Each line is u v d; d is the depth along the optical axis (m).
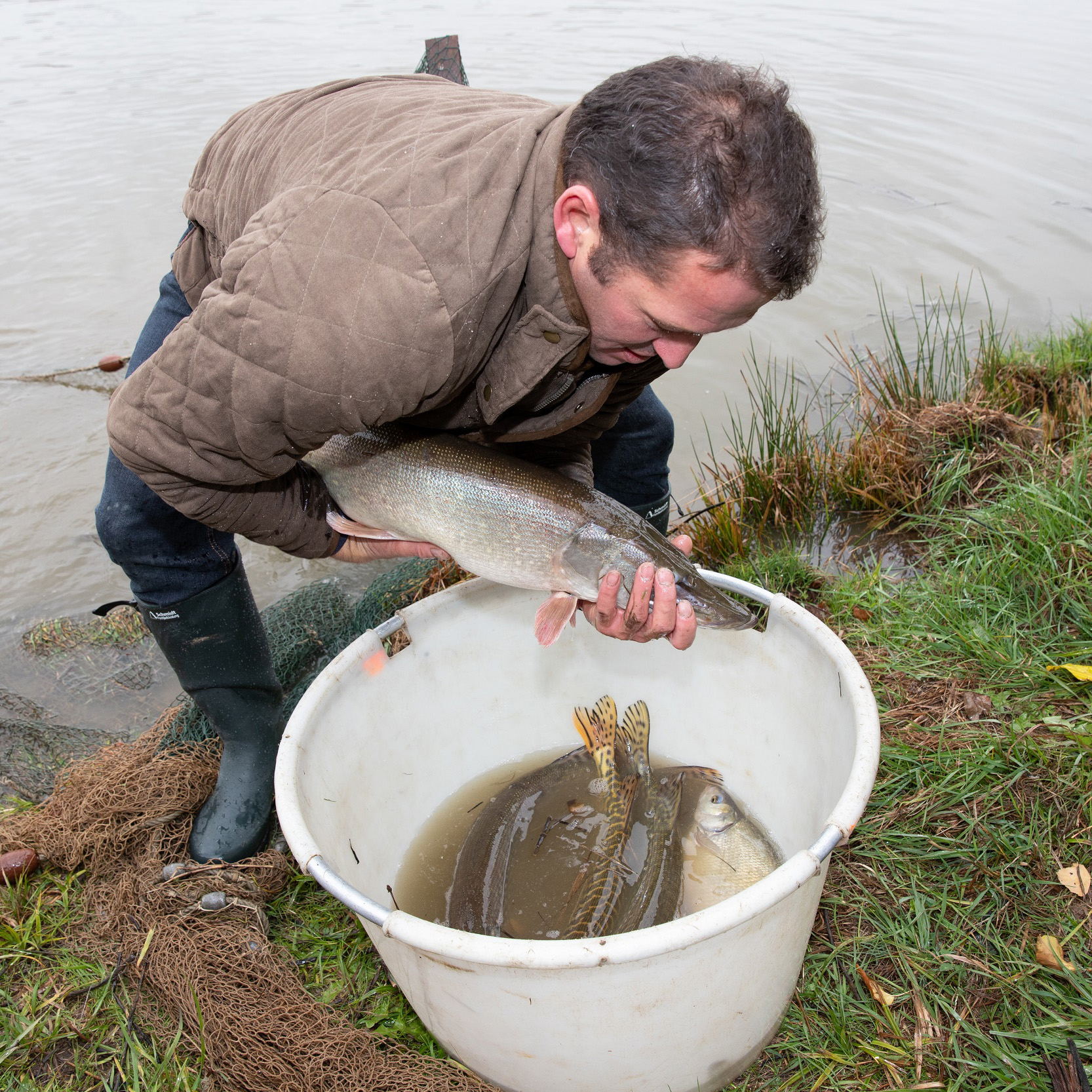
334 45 11.57
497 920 2.35
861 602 3.36
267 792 2.65
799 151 1.43
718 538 3.94
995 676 2.89
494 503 2.21
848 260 6.36
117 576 4.03
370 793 2.48
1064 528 3.32
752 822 2.58
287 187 1.81
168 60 11.31
